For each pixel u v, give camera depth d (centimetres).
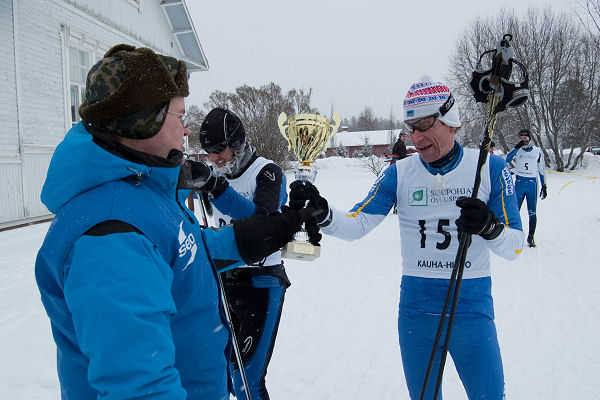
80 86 1091
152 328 93
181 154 127
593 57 2366
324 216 200
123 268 94
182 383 122
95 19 1105
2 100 837
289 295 488
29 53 901
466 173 221
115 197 105
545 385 300
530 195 715
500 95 180
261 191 249
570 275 550
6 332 376
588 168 2459
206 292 127
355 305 457
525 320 410
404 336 226
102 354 88
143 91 108
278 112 2322
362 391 301
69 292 93
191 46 1566
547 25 2370
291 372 325
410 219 230
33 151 915
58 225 102
